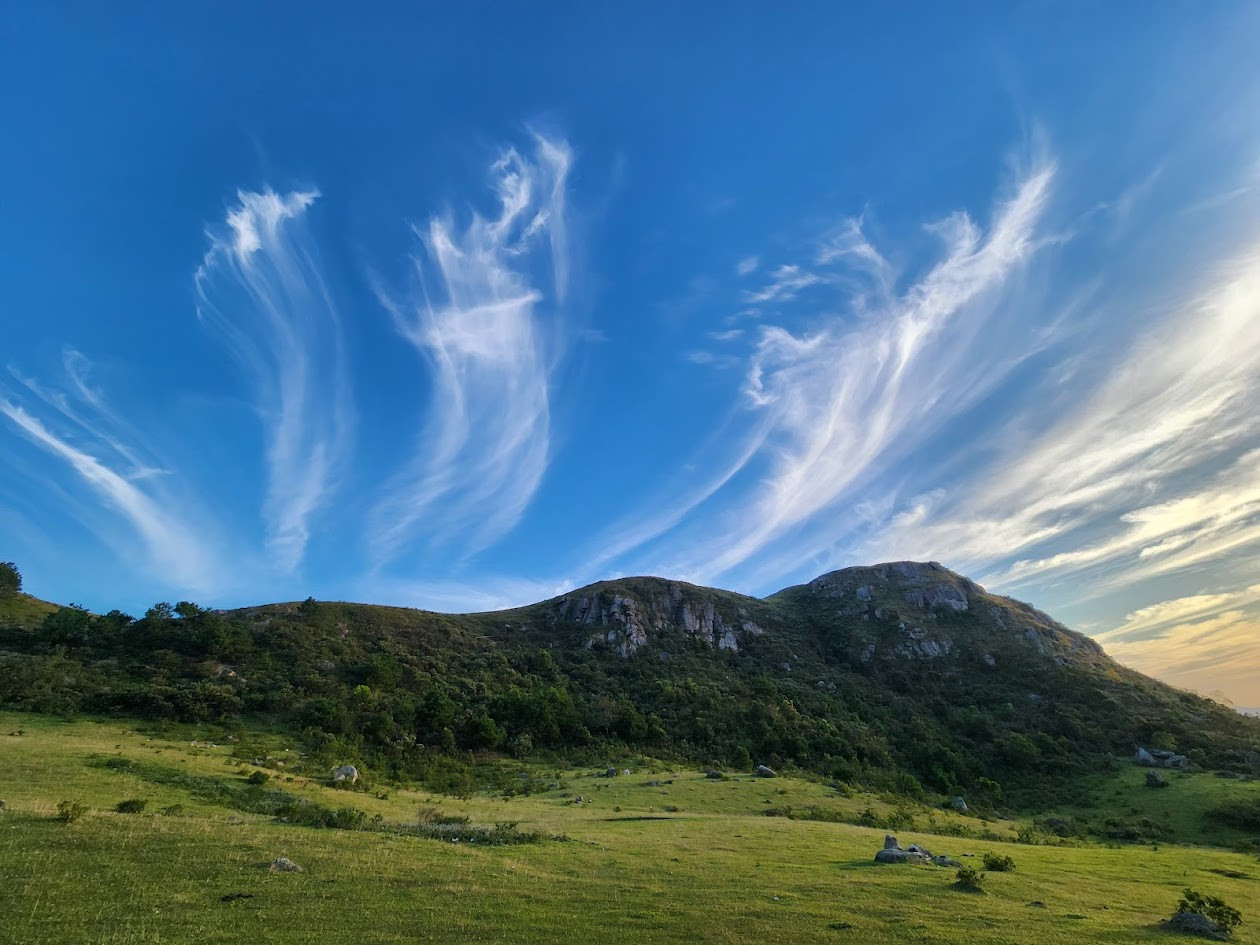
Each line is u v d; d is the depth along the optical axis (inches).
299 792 2089.1
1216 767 4515.3
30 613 4886.8
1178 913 1171.3
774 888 1279.5
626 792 3107.8
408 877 1154.7
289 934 816.3
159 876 1008.2
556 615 7411.4
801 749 4471.0
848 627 7751.0
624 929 949.2
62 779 1692.9
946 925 1053.8
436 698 4124.0
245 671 4249.5
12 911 799.7
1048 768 4709.6
